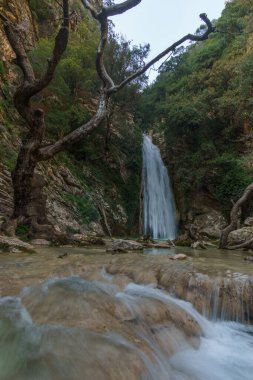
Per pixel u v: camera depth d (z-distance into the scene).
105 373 2.41
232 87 24.75
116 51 22.67
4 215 10.90
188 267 5.88
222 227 21.53
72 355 2.54
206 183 23.61
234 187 21.83
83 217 16.66
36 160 9.63
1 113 15.73
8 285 3.97
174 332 3.69
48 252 7.59
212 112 25.45
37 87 9.11
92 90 23.25
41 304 3.45
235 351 3.82
